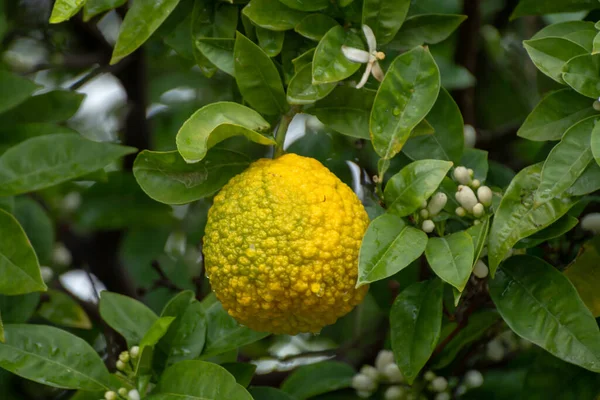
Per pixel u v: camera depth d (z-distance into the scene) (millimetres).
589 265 1206
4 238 1200
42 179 1268
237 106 1168
